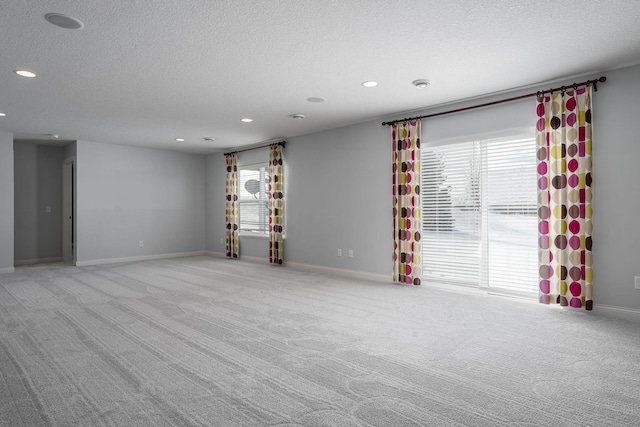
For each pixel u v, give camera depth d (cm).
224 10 254
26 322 348
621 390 217
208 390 218
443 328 330
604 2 251
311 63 348
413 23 276
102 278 577
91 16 259
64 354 271
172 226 846
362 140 575
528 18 271
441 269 496
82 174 719
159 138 698
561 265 388
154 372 243
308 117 547
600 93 373
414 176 509
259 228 768
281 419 188
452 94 443
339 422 185
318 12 259
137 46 308
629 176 358
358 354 272
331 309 394
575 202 383
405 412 194
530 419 188
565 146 389
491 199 450
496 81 400
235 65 351
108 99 452
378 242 555
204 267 690
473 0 247
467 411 195
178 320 356
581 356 267
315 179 645
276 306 407
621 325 337
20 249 737
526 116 422
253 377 235
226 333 318
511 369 246
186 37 293
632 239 357
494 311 384
